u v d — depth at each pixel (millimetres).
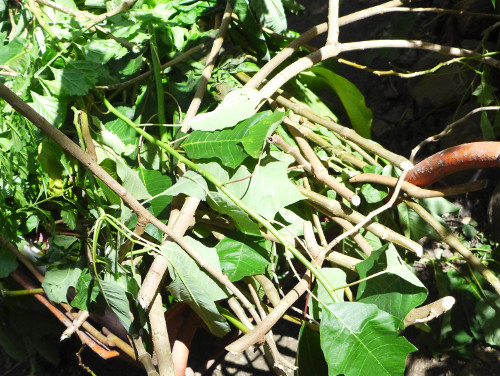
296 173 1058
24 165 992
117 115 1028
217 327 941
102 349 1012
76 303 988
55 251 1017
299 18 1932
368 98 1639
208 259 914
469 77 1480
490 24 1544
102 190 969
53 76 1053
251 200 933
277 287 1033
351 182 1061
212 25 1226
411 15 1438
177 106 1089
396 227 1119
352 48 1106
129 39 1114
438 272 1185
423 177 985
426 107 1527
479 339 1190
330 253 1025
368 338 845
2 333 1277
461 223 1370
